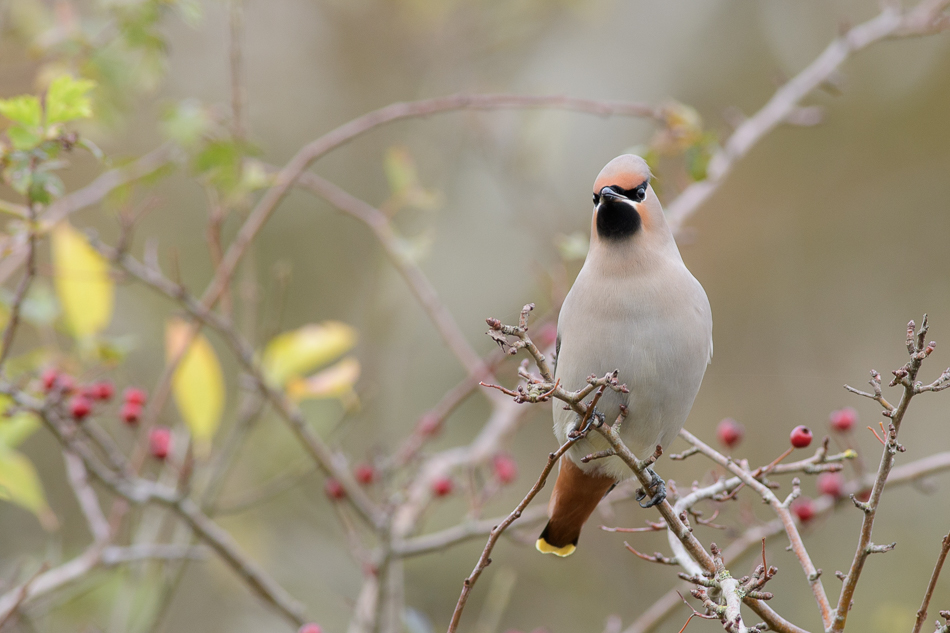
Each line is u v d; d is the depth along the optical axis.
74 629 9.55
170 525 10.35
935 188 16.52
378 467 8.53
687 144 9.00
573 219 12.09
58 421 7.48
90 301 8.34
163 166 8.40
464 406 13.70
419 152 13.66
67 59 9.02
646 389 6.36
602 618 12.57
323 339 8.70
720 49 16.66
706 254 16.38
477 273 14.16
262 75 14.91
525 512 8.98
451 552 13.11
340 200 9.67
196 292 13.45
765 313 16.19
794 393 15.59
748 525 7.76
